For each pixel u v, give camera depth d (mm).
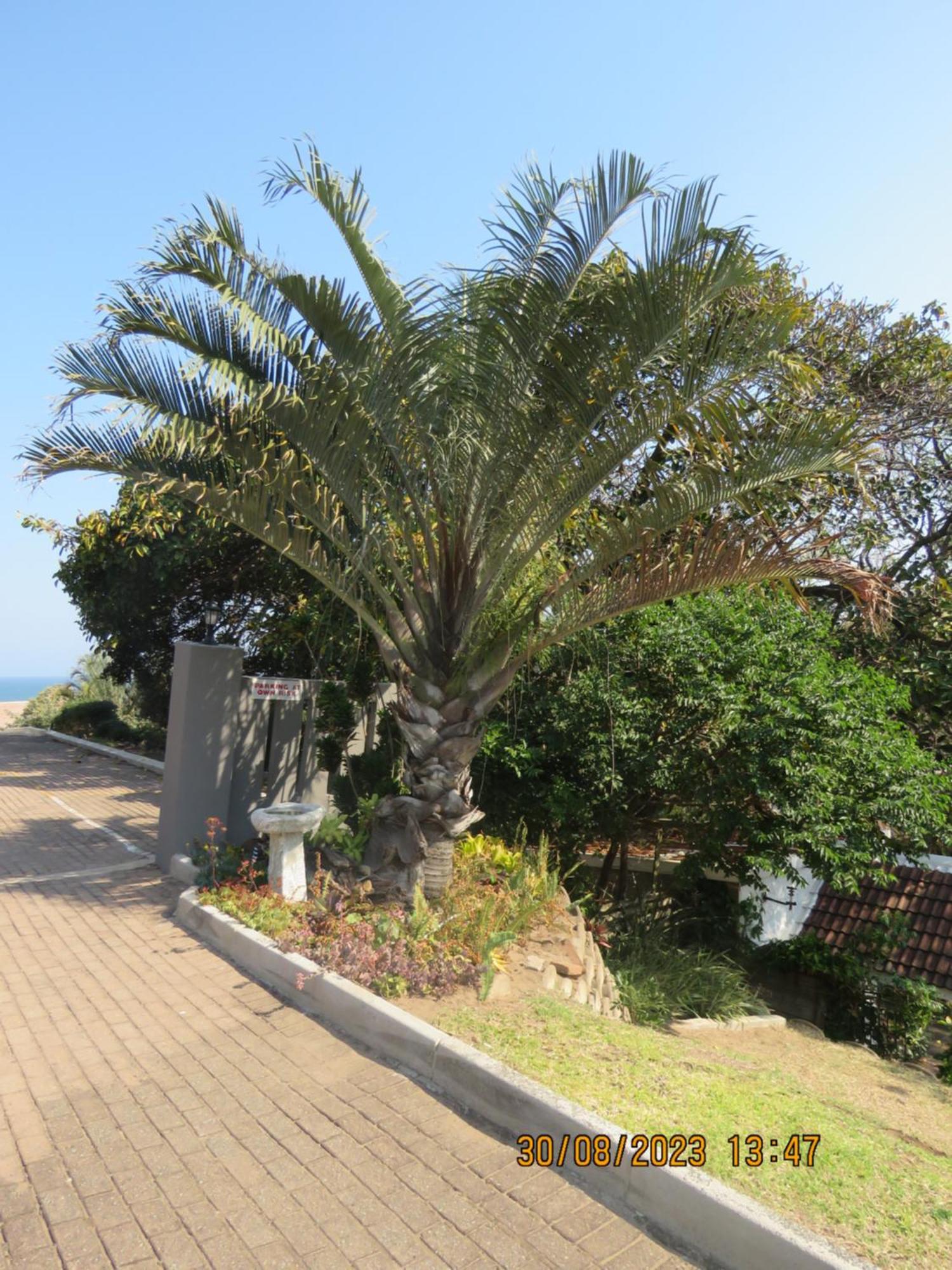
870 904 10539
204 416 6461
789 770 7668
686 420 5824
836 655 11594
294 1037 4410
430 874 6512
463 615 6727
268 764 8859
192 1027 4520
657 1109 3631
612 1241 2867
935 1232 2908
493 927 6020
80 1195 3020
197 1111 3631
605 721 8633
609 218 5641
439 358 6234
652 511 6172
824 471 5996
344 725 8805
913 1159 3670
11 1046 4211
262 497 6215
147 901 6973
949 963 9305
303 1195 3055
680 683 8352
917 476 12539
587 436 6133
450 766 6637
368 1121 3578
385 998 4707
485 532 6711
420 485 6750
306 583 11633
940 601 11828
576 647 8477
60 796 13141
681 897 10477
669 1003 7430
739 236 5328
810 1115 3908
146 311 6199
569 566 7289
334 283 5898
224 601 16750
